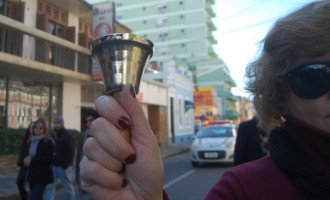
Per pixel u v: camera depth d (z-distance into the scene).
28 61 12.55
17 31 12.55
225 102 64.25
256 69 1.42
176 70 31.64
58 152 6.61
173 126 29.42
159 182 0.98
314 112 1.21
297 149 1.23
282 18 1.31
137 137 0.98
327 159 1.19
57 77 14.97
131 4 72.31
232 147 13.71
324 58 1.22
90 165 0.96
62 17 16.28
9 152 12.22
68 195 6.64
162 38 69.44
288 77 1.24
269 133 1.37
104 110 0.96
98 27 16.23
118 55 0.97
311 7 1.26
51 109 15.66
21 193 6.47
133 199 0.97
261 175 1.21
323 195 1.10
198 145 14.05
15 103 13.89
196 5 68.25
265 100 1.39
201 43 67.50
